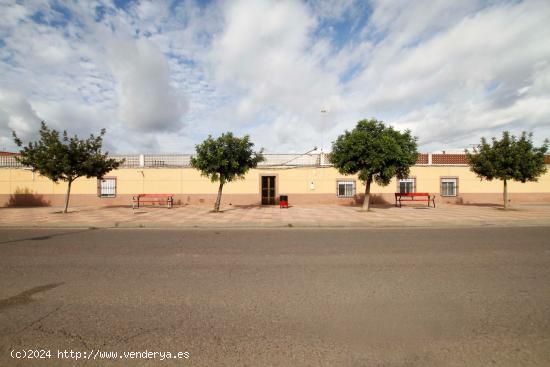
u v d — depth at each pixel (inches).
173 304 148.9
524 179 622.2
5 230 414.6
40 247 291.0
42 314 137.5
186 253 263.4
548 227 425.7
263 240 330.0
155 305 147.8
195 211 647.8
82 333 119.7
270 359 101.6
